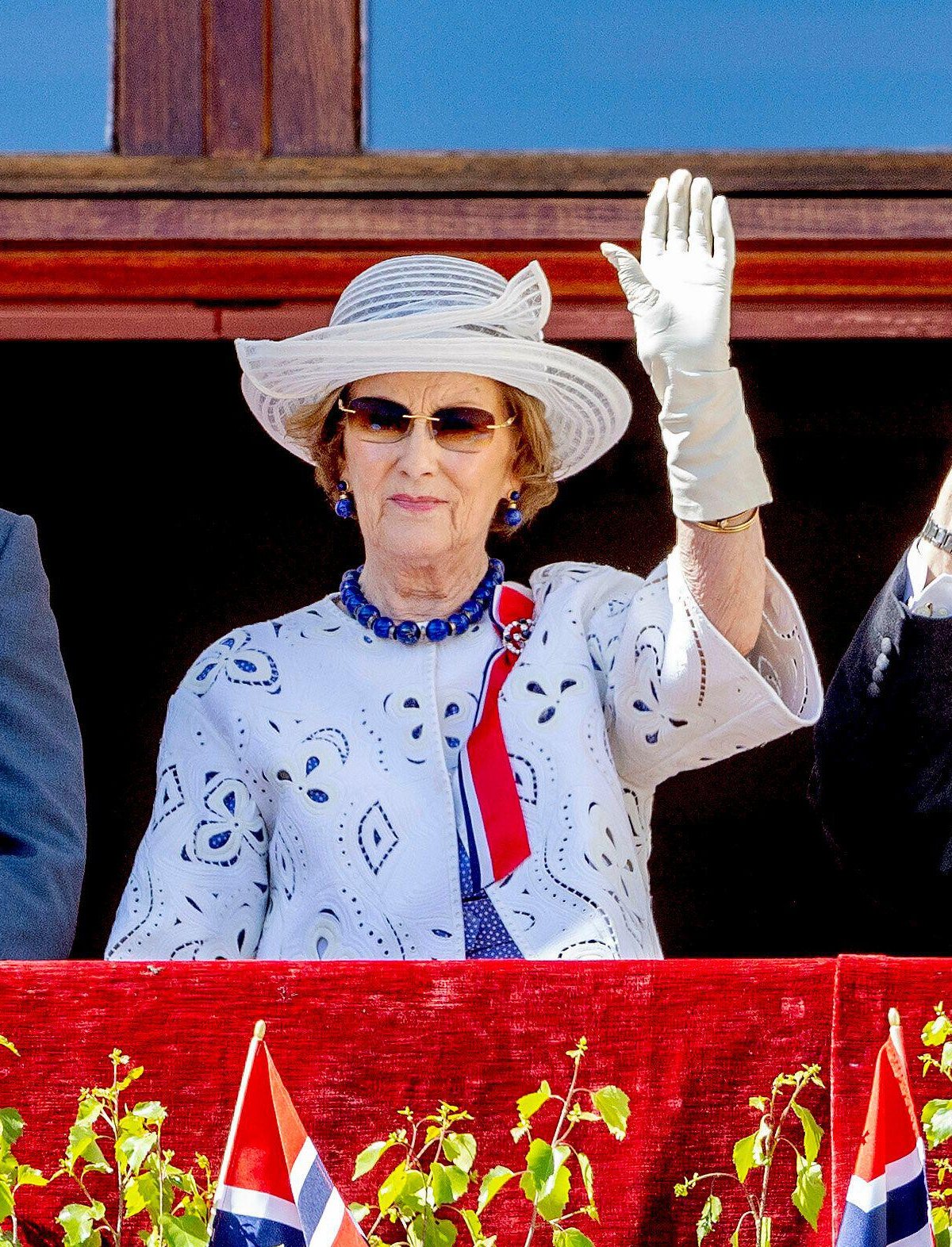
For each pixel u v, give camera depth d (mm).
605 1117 7430
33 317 14234
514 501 11328
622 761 10422
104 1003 7840
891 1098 7070
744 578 9453
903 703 9219
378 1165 7609
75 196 13922
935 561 9305
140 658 15938
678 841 15828
